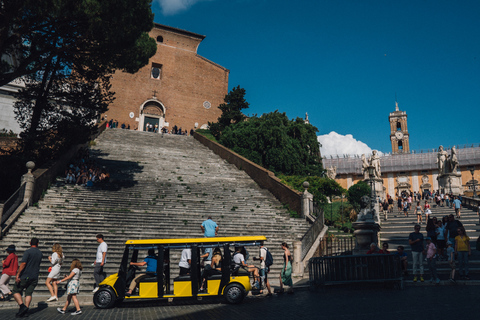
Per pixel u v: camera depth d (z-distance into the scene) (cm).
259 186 2402
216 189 2147
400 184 6378
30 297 756
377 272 973
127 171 2228
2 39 1380
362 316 656
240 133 3309
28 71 1542
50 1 1329
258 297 950
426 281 1009
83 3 1344
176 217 1597
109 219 1462
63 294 992
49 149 1867
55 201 1566
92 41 1594
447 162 3166
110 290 841
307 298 896
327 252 1470
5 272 881
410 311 681
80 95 1883
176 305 865
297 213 1917
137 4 1560
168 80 5262
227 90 5644
